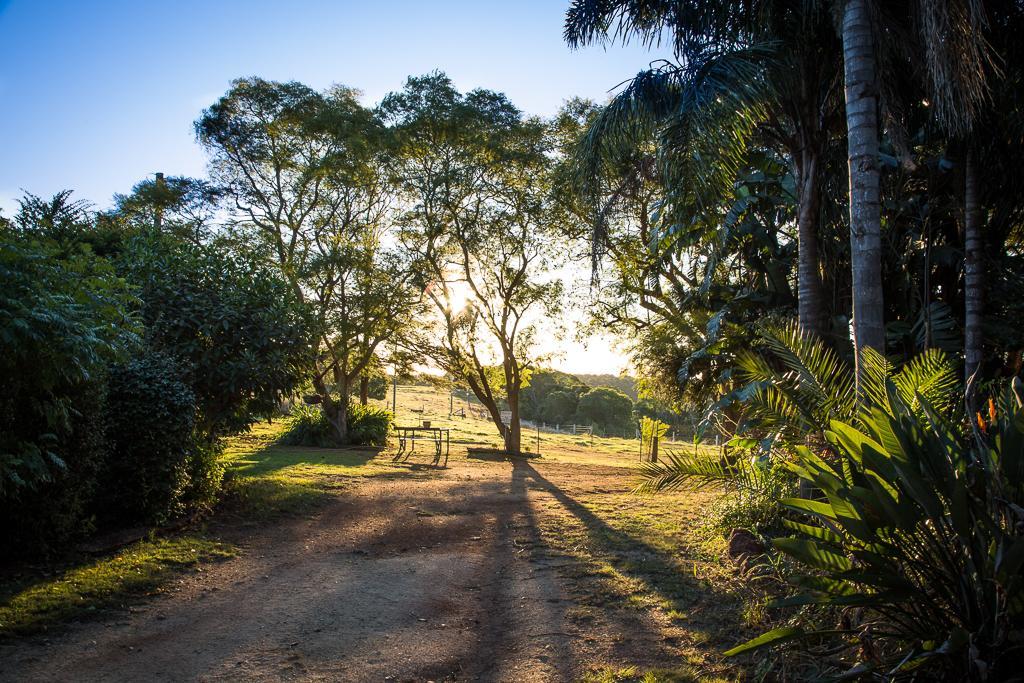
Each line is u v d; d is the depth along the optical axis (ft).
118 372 26.81
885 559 11.48
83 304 19.24
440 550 27.71
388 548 27.89
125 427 26.03
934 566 11.66
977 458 12.67
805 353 19.76
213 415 35.42
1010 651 10.39
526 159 72.13
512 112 74.49
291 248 84.84
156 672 14.40
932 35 21.22
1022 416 11.14
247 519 31.19
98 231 38.04
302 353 38.09
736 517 26.91
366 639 16.94
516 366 83.82
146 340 30.86
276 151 84.53
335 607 19.54
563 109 73.87
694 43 30.42
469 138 73.26
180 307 33.88
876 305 21.34
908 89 29.17
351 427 87.25
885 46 25.36
